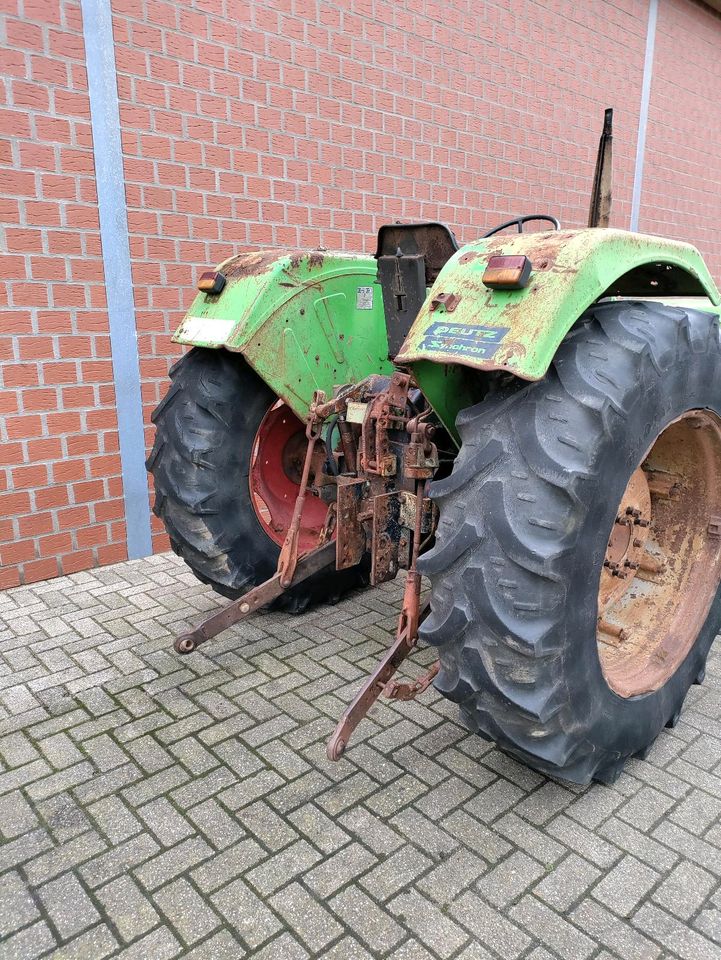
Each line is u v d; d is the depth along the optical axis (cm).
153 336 396
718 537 253
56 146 347
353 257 312
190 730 249
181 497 293
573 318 172
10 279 347
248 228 421
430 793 218
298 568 275
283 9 410
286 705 263
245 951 166
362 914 175
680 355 197
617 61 636
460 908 177
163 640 313
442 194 523
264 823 205
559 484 167
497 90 541
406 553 250
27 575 379
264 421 320
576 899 180
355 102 456
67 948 167
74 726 252
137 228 380
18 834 202
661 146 715
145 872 188
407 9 470
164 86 374
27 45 333
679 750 241
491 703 187
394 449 261
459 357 173
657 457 251
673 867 190
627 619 257
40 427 369
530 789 220
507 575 172
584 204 644
